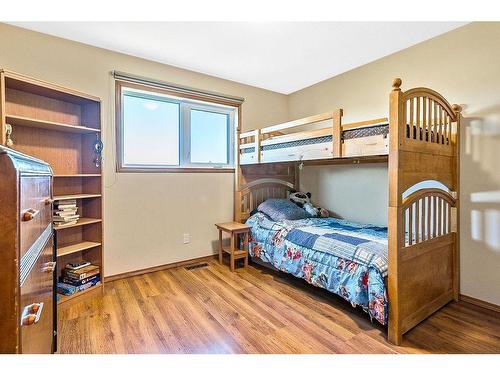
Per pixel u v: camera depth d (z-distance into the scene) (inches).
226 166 148.9
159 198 123.6
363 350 67.0
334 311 87.3
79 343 68.8
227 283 109.8
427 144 81.4
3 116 70.0
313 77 140.0
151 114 127.0
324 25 90.5
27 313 32.2
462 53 93.0
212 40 100.5
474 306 90.2
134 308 88.1
